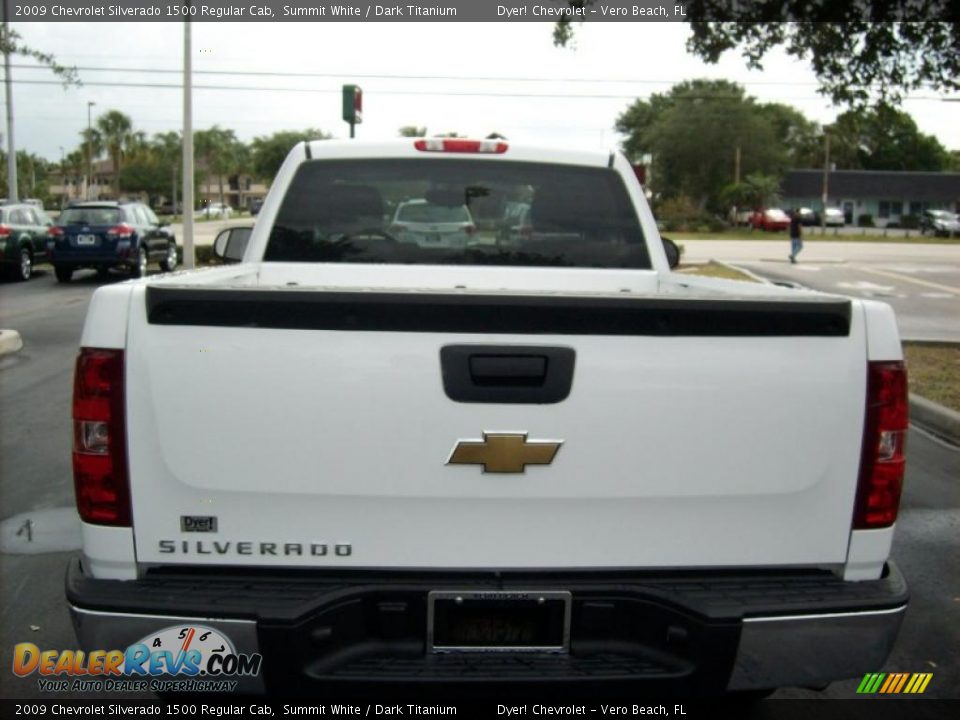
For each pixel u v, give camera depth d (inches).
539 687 110.8
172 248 976.9
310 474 110.0
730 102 2960.1
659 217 2652.6
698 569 115.6
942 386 411.8
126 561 111.8
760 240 2079.2
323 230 200.8
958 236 2333.9
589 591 112.7
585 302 108.3
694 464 112.2
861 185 3149.6
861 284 934.4
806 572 118.1
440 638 113.5
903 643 179.3
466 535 112.3
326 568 112.7
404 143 199.9
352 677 109.7
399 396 109.0
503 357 109.3
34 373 433.4
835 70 451.2
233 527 111.3
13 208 883.4
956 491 277.7
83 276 935.7
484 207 202.4
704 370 111.0
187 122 987.9
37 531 228.5
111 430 109.1
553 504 112.1
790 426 112.8
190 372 108.4
